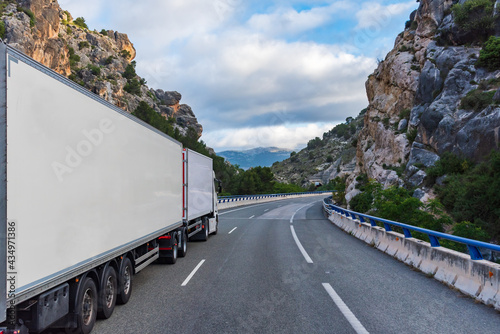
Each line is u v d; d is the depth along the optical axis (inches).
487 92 1400.1
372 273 352.8
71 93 181.6
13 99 136.5
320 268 379.2
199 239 622.8
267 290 290.2
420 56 2102.6
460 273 289.3
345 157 6304.1
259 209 1653.5
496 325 203.3
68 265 174.1
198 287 304.7
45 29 3398.1
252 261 424.2
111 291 237.5
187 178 486.9
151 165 329.1
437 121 1512.1
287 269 375.2
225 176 2819.9
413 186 1417.3
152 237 331.0
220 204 1604.3
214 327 205.5
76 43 5625.0
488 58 1502.2
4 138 130.8
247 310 237.5
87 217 196.4
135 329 204.4
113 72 5270.7
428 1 2175.2
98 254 209.9
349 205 1891.0
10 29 2906.0
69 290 187.8
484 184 1006.4
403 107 2094.0
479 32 1681.8
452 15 1839.3
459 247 653.3
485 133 1248.2
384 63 2423.7
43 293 159.3
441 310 232.8
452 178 1216.2
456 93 1542.8
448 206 1103.0
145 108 2507.4
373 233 553.6
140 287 309.7
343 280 323.3
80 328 188.1
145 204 309.4
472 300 256.5
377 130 2143.2
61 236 168.6
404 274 347.9
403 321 211.5
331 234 706.2
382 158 1994.3
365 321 212.2
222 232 756.6
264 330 199.2
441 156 1397.6
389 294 274.5
